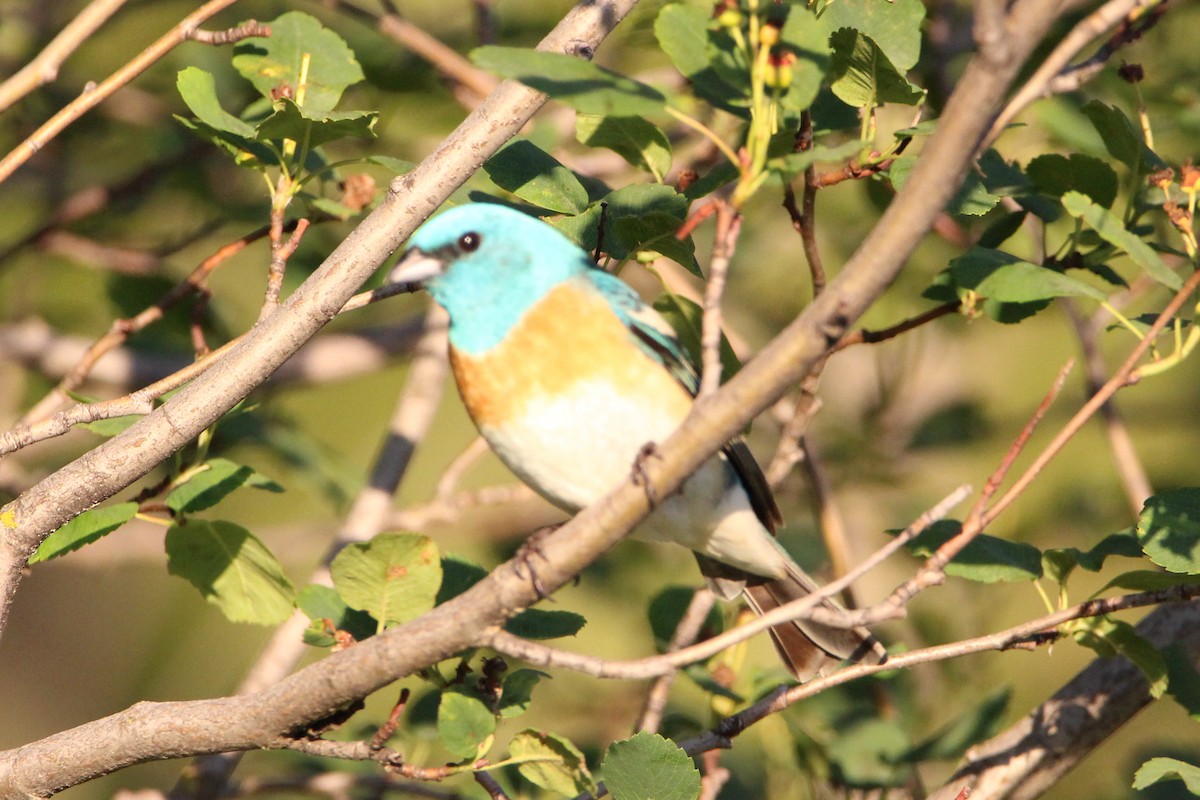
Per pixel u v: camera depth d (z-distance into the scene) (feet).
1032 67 42.73
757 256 54.19
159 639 66.74
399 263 28.35
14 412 50.72
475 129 26.63
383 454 42.22
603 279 28.86
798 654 31.53
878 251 18.93
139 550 50.42
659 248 29.78
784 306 54.85
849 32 27.58
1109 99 44.16
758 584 31.99
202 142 48.83
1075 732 30.58
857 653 31.24
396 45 48.37
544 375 27.94
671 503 29.73
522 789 35.35
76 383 35.37
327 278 26.11
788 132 28.09
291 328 25.86
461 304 28.17
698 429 20.30
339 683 23.07
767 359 19.75
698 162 42.27
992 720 35.42
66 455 51.47
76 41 29.01
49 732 67.36
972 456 56.29
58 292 54.08
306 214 33.94
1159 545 25.94
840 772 36.14
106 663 67.67
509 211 28.40
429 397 43.11
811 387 31.07
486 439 28.99
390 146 48.01
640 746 25.43
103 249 47.44
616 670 21.72
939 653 25.86
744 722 26.37
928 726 43.37
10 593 26.00
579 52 27.94
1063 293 26.21
